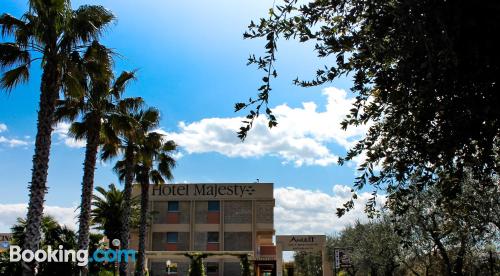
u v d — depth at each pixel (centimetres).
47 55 1803
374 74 403
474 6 297
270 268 6475
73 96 1900
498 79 321
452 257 2269
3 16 1814
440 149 379
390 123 473
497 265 2039
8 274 2420
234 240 5784
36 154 1759
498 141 437
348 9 389
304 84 442
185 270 5566
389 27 357
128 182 3070
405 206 524
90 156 2247
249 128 413
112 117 2378
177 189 5897
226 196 5872
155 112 3138
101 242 3891
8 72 1830
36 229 1730
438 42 317
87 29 1847
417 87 353
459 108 351
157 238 5791
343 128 498
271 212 5834
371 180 508
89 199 2217
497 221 1005
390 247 3161
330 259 5800
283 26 404
